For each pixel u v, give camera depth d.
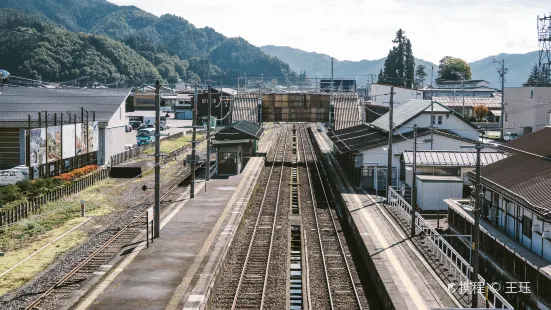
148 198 35.53
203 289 18.47
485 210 25.33
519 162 25.80
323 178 46.91
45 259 22.66
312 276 22.16
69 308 16.89
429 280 19.86
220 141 46.50
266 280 21.02
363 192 37.62
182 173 46.47
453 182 32.59
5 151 42.91
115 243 25.14
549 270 17.41
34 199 31.03
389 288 18.92
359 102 64.19
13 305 17.55
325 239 28.20
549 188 20.69
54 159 39.31
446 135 38.69
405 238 25.58
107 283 19.12
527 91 63.97
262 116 61.88
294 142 79.94
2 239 25.23
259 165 49.84
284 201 37.34
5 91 51.00
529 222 20.55
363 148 39.66
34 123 43.03
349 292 20.48
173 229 26.81
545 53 59.91
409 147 38.75
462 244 25.97
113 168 44.72
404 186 35.06
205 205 32.56
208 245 23.88
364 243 24.62
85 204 32.97
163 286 18.81
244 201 33.72
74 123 42.72
